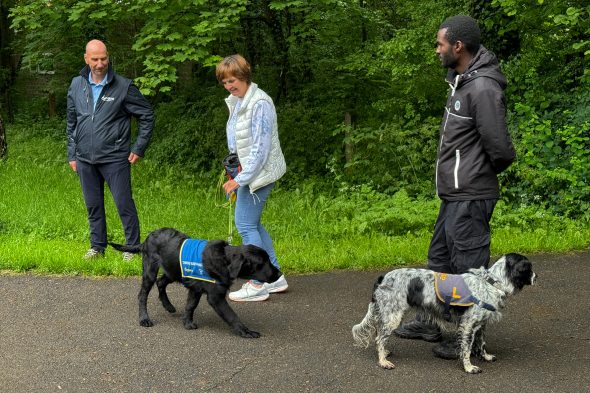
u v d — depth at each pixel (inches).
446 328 169.6
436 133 438.6
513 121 400.8
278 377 161.2
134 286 240.8
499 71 166.1
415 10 479.2
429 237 314.2
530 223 336.5
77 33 503.5
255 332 189.6
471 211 169.5
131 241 274.7
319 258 276.5
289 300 226.1
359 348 180.7
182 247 191.2
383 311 166.4
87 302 221.5
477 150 167.6
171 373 163.6
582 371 165.0
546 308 215.9
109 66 265.6
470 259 171.8
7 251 276.8
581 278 250.4
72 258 267.3
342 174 434.9
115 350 178.7
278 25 535.5
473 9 415.5
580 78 390.0
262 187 220.4
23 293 230.7
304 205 399.9
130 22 517.3
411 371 165.0
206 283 187.3
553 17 371.6
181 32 415.8
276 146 219.8
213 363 169.9
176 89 700.0
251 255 185.0
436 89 467.8
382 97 509.4
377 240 312.7
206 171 543.8
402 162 444.1
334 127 515.2
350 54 507.5
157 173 527.2
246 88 215.0
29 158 579.2
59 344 182.9
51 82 727.1
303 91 551.5
